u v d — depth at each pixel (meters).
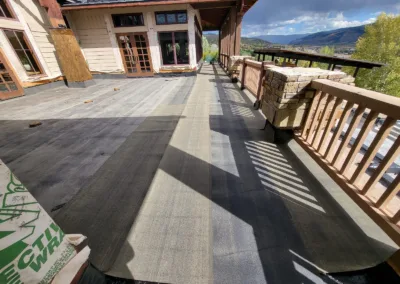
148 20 7.59
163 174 1.91
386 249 1.12
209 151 2.28
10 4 5.42
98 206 1.55
